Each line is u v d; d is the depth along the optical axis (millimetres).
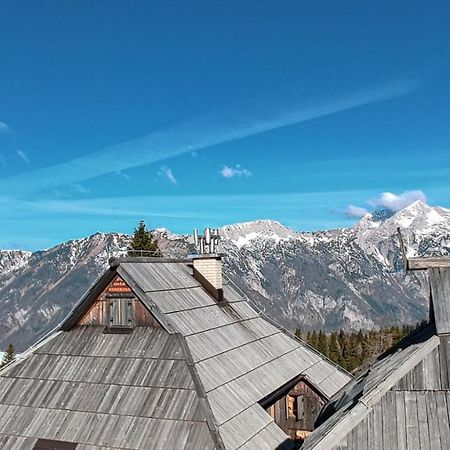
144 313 19922
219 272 24453
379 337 79562
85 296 20469
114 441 16219
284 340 25641
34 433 17531
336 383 24859
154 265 22531
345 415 13461
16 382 19844
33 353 20797
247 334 23062
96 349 19797
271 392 19797
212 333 20797
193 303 21875
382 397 13375
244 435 16344
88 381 18625
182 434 15711
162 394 17078
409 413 12953
